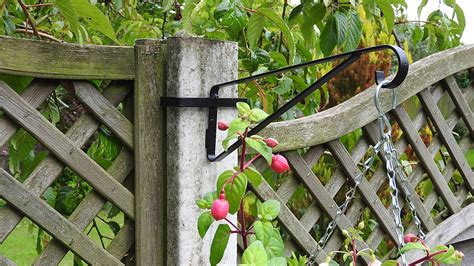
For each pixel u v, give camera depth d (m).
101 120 1.50
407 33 3.08
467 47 2.48
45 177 1.42
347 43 2.18
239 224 1.88
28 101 1.39
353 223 2.16
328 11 2.26
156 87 1.56
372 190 2.19
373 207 2.20
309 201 2.72
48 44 1.38
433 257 1.26
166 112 1.58
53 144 1.42
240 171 1.34
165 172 1.60
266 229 1.34
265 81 2.58
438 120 2.39
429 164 2.38
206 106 1.57
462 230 2.51
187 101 1.54
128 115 1.56
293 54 2.23
